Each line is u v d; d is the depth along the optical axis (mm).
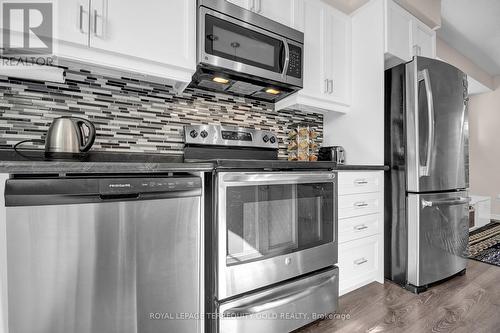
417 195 1775
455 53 3617
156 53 1285
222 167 1138
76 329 842
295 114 2275
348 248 1716
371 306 1596
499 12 2688
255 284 1209
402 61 2119
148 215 967
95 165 862
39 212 790
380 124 1988
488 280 1970
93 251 865
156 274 985
